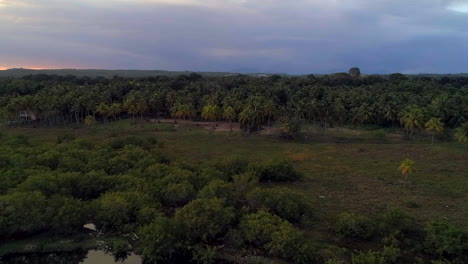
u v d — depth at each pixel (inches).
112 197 1608.0
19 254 1405.0
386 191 2006.6
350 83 6151.6
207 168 2143.2
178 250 1393.9
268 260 1328.7
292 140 3513.8
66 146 2608.3
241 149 3100.4
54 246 1430.9
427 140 3449.8
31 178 1738.4
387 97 4033.0
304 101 3937.0
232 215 1478.8
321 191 2022.6
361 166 2551.7
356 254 1342.3
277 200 1626.5
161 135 3735.2
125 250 1423.5
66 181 1775.3
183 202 1776.6
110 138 3521.2
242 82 6107.3
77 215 1502.2
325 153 2965.1
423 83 5536.4
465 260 1250.0
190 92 4852.4
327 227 1552.7
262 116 3668.8
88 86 5625.0
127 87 5393.7
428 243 1336.1
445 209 1729.8
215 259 1346.0
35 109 4062.5
